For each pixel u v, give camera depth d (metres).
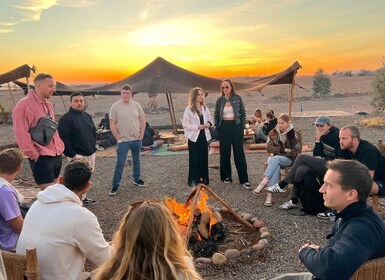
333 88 55.34
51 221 2.43
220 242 4.49
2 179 3.23
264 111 27.89
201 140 7.09
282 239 4.66
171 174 8.50
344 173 2.10
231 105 7.09
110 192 6.93
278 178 6.29
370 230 1.99
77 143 5.89
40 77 4.96
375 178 4.62
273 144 6.30
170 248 1.59
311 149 10.76
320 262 1.99
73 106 5.88
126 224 1.62
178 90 13.11
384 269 1.95
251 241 4.60
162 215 1.62
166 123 20.62
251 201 6.25
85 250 2.48
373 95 21.73
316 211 5.42
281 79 13.12
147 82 13.31
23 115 4.86
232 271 3.87
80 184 2.69
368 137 13.42
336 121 18.97
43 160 5.06
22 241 2.46
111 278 1.56
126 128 6.87
